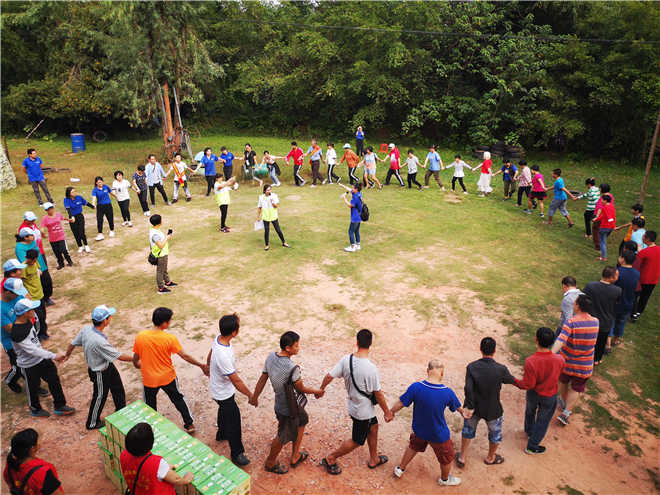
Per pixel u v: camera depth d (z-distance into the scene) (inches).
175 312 330.6
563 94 901.8
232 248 455.2
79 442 210.1
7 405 236.5
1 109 1084.5
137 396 242.7
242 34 1258.0
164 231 504.4
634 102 856.9
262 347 286.2
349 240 480.1
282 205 605.3
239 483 156.5
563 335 215.2
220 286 372.5
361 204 435.8
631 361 280.5
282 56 1175.6
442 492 184.5
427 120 1109.7
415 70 997.2
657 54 831.7
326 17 1128.8
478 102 969.5
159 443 173.5
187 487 157.8
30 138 1135.6
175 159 607.5
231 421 190.4
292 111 1273.4
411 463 201.8
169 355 202.5
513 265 420.8
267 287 370.6
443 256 439.2
